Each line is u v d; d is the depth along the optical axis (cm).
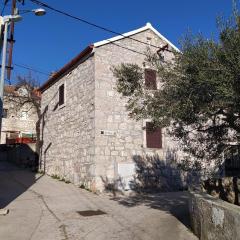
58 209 1141
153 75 948
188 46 814
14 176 1895
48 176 1934
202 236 786
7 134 3244
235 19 723
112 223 962
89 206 1206
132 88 923
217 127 882
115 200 1350
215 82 680
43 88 2230
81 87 1678
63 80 1911
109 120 1547
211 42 753
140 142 1612
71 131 1747
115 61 1616
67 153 1773
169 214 1078
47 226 920
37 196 1351
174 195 1511
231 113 770
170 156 1691
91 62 1598
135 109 890
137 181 1573
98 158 1491
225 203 727
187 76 775
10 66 1245
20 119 3325
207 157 956
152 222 973
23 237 814
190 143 973
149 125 969
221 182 965
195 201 855
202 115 799
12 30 1256
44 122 2177
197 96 757
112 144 1536
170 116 803
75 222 969
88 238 818
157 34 1770
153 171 1628
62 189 1525
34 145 2380
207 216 761
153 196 1481
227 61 683
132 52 1673
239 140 880
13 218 993
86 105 1608
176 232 870
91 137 1531
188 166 1021
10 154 2872
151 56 958
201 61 748
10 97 3144
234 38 688
